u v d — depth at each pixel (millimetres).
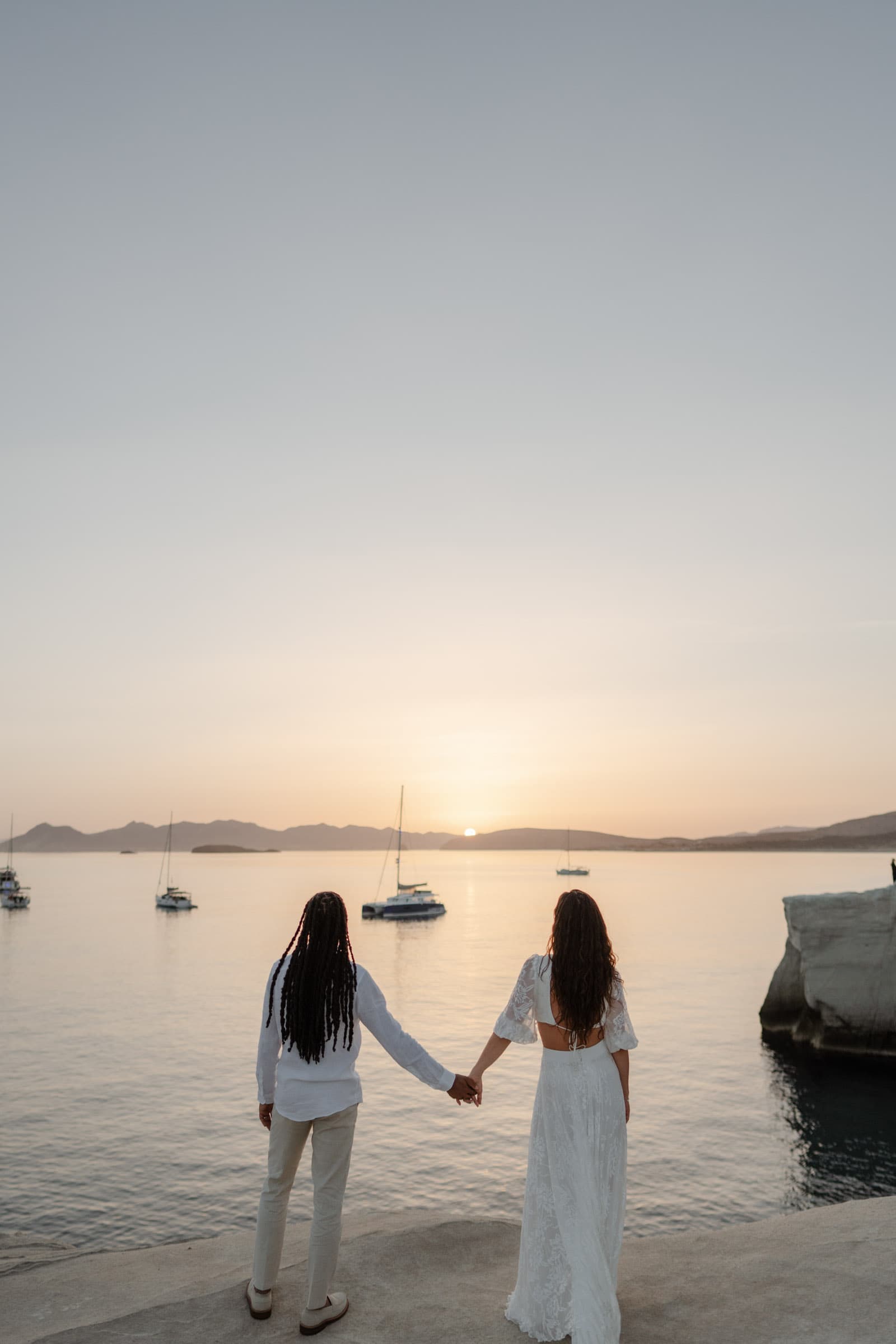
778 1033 38500
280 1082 4531
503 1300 4695
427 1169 22562
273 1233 4496
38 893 190375
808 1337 4160
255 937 92188
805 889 171375
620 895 162375
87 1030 42031
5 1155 23516
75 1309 4922
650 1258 5262
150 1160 23094
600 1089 4391
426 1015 46281
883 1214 5633
